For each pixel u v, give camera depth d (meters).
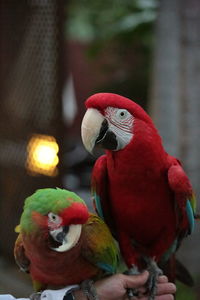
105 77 10.05
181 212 3.02
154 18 6.46
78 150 8.87
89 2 8.26
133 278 2.86
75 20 8.48
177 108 5.37
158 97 5.49
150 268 3.10
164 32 5.45
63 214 2.44
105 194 3.10
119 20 7.40
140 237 3.14
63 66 6.01
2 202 6.70
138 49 8.11
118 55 8.38
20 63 6.26
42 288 2.88
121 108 2.83
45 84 6.09
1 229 6.72
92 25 8.23
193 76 5.36
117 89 8.45
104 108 2.82
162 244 3.14
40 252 2.54
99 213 3.11
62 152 6.09
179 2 5.36
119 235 3.17
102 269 2.86
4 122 6.50
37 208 2.50
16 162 6.47
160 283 3.05
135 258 3.17
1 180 6.66
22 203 6.39
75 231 2.47
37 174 6.25
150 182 2.93
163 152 2.96
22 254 2.77
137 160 2.87
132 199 2.97
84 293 2.75
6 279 6.20
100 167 3.04
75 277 2.77
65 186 6.18
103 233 2.85
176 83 5.37
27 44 6.16
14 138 6.45
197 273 5.42
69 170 8.24
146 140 2.85
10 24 6.23
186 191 2.93
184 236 3.21
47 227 2.47
